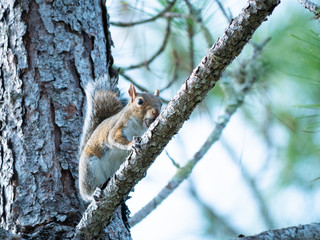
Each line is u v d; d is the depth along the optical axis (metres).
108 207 7.59
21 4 9.88
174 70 11.63
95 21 10.36
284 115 11.97
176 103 6.50
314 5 7.18
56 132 9.38
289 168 13.52
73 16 10.10
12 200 8.92
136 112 9.47
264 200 14.98
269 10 5.71
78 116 9.63
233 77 11.88
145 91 11.01
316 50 8.61
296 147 12.88
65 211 8.80
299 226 7.10
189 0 10.94
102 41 10.43
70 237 8.16
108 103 10.59
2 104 9.55
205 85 6.32
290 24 11.48
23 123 9.35
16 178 9.04
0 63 9.77
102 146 9.51
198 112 12.25
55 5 10.02
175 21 11.12
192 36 11.20
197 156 10.97
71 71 9.83
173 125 6.68
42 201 8.85
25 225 8.62
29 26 9.82
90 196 9.23
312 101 11.68
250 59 11.47
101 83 10.18
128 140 9.30
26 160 9.12
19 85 9.55
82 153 9.48
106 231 8.76
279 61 11.41
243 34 5.91
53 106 9.51
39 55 9.71
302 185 13.52
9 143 9.28
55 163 9.18
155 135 6.77
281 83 11.68
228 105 11.71
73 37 10.01
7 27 9.86
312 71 10.66
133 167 7.12
